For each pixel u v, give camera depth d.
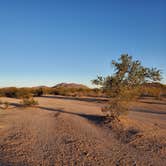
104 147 9.48
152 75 15.08
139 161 7.70
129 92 15.71
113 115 15.99
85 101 40.06
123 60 15.52
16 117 18.25
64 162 7.49
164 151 8.88
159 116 21.20
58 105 30.88
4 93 49.12
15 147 9.26
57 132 12.47
